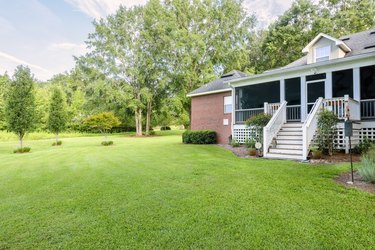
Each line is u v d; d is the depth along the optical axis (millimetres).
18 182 5961
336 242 2789
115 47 28406
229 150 11367
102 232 3160
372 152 6328
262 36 33344
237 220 3400
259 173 6133
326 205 3850
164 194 4621
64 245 2865
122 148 13891
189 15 28297
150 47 28625
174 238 2957
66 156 10914
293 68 11422
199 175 6090
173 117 35531
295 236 2939
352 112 9109
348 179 5328
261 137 10031
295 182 5188
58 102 19297
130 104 27578
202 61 28812
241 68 30844
